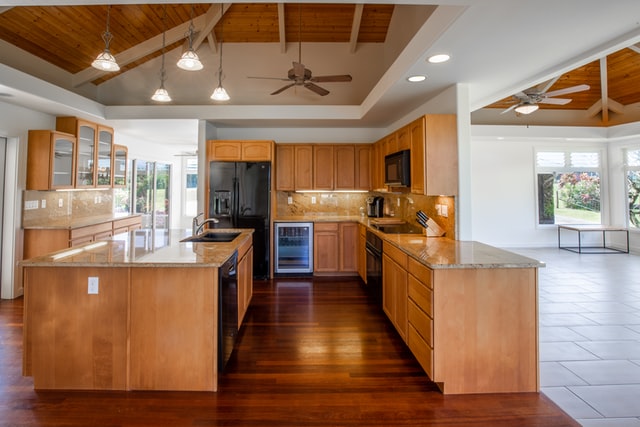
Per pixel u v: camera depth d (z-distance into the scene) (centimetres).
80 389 209
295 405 194
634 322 318
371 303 377
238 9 438
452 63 256
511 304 208
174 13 418
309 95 513
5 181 385
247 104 510
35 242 399
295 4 430
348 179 528
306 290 428
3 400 196
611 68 589
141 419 181
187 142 716
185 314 210
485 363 207
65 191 475
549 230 770
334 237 498
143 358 210
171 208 822
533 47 229
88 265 201
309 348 267
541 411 189
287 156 523
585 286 442
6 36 360
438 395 205
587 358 250
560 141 757
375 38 498
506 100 665
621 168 730
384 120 481
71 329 208
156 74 504
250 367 238
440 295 205
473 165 761
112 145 523
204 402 197
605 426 176
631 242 705
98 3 175
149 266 203
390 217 517
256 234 479
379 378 224
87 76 457
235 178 475
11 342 269
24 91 340
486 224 762
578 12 184
